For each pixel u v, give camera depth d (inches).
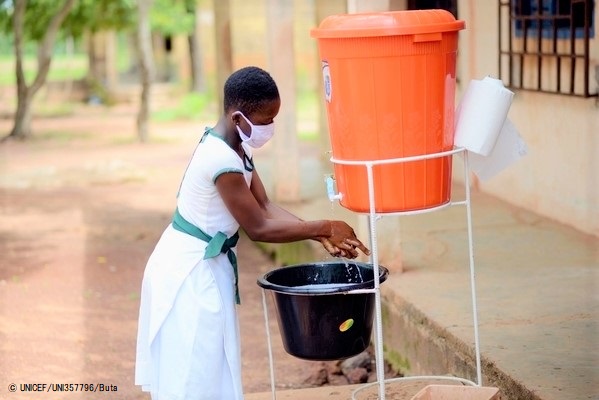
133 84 1349.7
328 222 158.6
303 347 163.8
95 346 284.4
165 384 156.6
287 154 423.2
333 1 507.5
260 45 1100.5
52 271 385.7
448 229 332.2
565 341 202.8
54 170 687.1
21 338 292.5
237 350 160.6
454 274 268.8
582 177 315.6
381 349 156.3
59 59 1862.7
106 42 1273.4
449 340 213.5
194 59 1163.9
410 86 152.3
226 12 480.7
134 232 464.4
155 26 1088.8
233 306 160.9
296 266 175.0
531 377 181.0
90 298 342.0
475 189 406.9
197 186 155.1
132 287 358.3
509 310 228.8
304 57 1139.9
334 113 158.2
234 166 152.6
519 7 346.0
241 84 151.5
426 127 155.0
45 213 523.5
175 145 822.5
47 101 1268.5
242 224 155.9
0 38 2086.6
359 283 165.8
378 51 150.6
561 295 240.8
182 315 155.6
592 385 175.0
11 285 363.3
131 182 625.9
